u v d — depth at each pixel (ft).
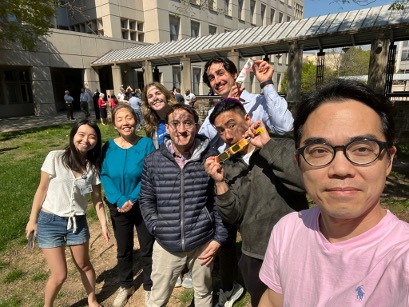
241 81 7.61
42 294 9.77
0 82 59.88
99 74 73.15
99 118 52.95
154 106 9.27
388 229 2.70
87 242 8.12
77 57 65.46
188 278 9.78
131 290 9.45
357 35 35.09
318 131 2.72
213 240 6.95
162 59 56.39
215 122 6.08
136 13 77.10
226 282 8.58
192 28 86.33
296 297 3.10
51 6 44.19
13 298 9.59
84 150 7.57
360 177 2.57
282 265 3.41
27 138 36.65
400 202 14.17
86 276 8.50
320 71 42.45
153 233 7.07
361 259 2.68
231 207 5.90
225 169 6.33
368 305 2.45
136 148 8.58
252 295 6.41
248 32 48.78
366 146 2.55
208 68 8.31
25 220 14.16
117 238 8.90
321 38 36.27
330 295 2.73
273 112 7.25
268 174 5.84
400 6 19.77
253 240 6.02
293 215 3.62
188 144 6.76
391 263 2.48
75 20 79.25
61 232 7.59
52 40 61.26
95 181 8.34
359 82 2.80
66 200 7.55
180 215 6.79
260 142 5.59
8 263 11.41
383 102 2.68
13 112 61.77
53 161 7.45
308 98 2.93
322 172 2.69
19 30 42.16
